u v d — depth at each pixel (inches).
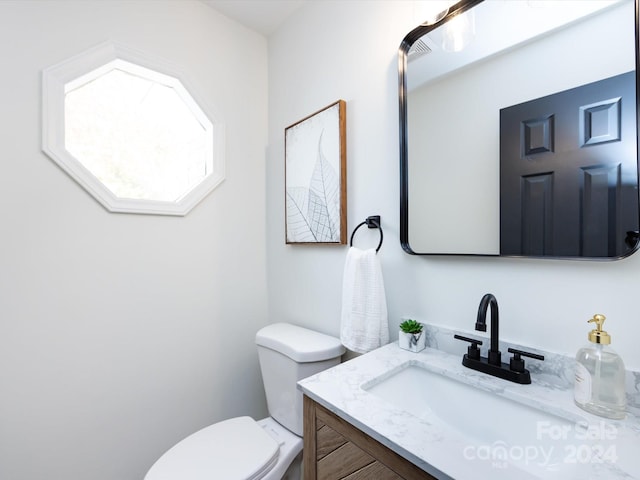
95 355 47.8
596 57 27.7
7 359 41.1
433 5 39.2
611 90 26.9
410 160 41.4
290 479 48.1
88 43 47.0
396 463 22.0
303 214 58.0
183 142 61.5
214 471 37.9
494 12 34.0
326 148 52.9
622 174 26.3
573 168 28.7
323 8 55.4
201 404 59.0
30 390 42.6
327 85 54.4
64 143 45.1
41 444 43.3
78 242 46.3
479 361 32.9
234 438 44.3
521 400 27.5
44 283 43.7
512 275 33.0
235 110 64.6
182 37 57.0
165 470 37.9
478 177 35.2
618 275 26.9
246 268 66.3
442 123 38.3
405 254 42.7
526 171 31.7
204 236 59.9
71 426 45.6
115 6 49.6
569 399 26.7
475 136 35.4
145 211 52.1
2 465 40.9
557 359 29.5
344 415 25.6
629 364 26.2
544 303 30.9
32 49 42.6
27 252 42.4
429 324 39.9
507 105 33.0
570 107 29.0
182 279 57.0
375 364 34.9
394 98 43.9
